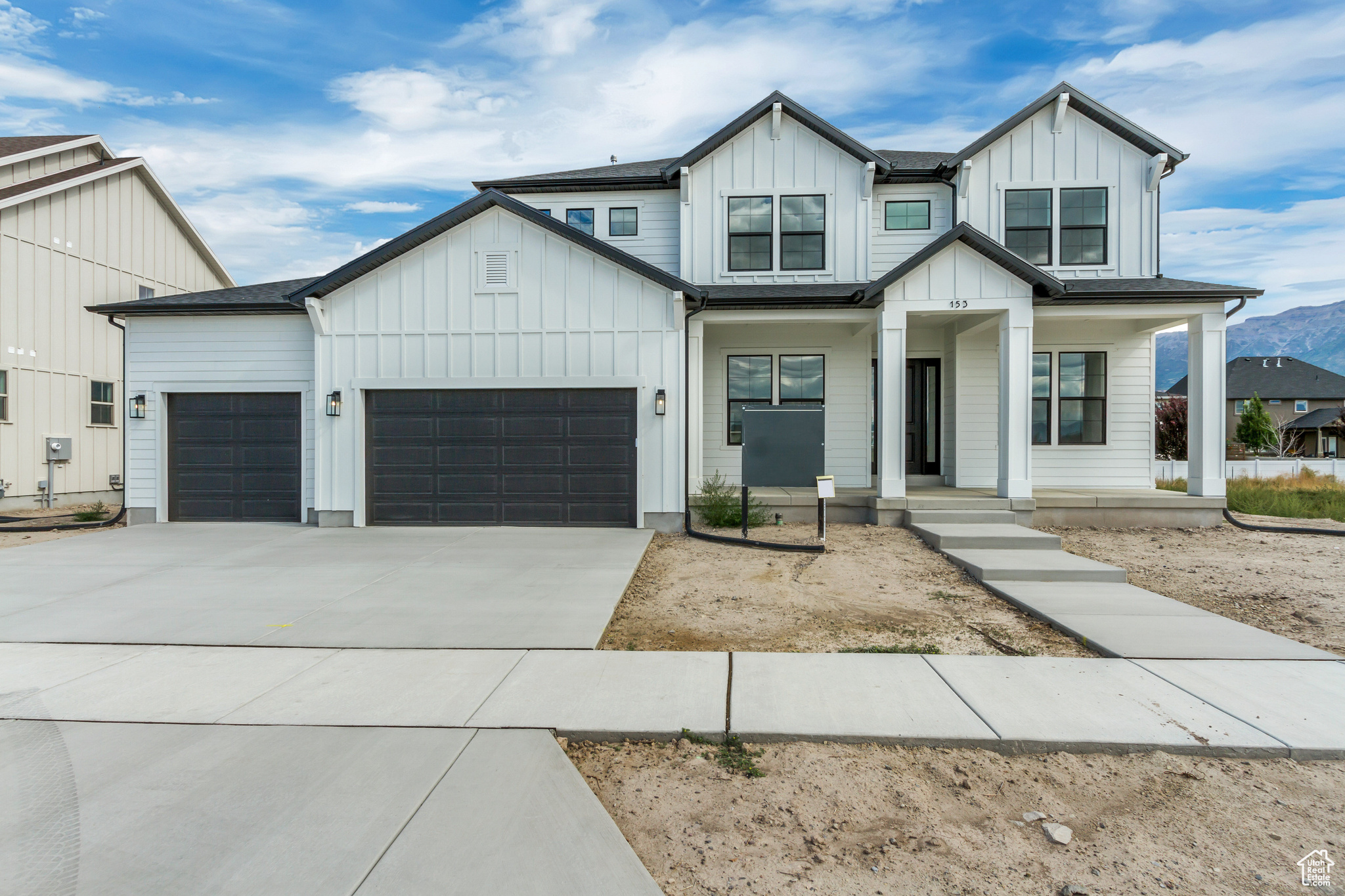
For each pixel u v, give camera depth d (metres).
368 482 11.55
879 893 2.81
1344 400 50.81
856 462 13.48
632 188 13.47
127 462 12.17
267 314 12.01
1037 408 13.39
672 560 9.14
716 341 13.63
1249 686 4.70
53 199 15.54
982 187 12.73
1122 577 7.61
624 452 11.27
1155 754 3.85
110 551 9.57
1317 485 18.30
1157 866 2.96
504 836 3.06
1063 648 5.64
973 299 11.19
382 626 6.14
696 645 5.79
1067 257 12.70
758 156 12.80
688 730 4.07
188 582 7.79
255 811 3.23
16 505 14.67
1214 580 7.79
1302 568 8.35
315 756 3.76
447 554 9.26
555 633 5.92
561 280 11.27
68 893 2.66
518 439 11.41
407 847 2.96
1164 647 5.43
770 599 7.18
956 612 6.70
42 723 4.18
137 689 4.73
